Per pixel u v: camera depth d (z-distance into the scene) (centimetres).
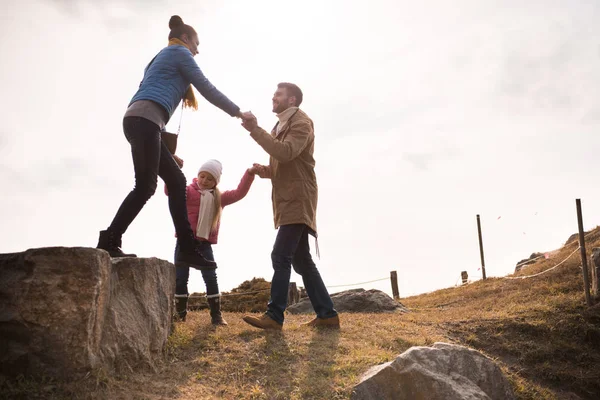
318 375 454
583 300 912
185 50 477
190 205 596
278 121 586
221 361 466
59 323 352
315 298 609
